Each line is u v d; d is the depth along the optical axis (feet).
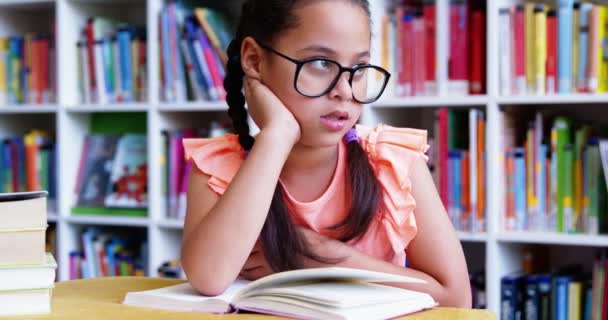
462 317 3.23
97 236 9.95
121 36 9.60
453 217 7.92
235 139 4.30
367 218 4.08
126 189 9.66
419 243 4.14
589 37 7.43
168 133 9.29
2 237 3.28
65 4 9.75
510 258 8.07
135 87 9.57
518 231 7.79
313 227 4.15
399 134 4.33
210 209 4.04
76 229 10.02
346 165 4.18
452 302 4.06
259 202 3.73
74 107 9.67
